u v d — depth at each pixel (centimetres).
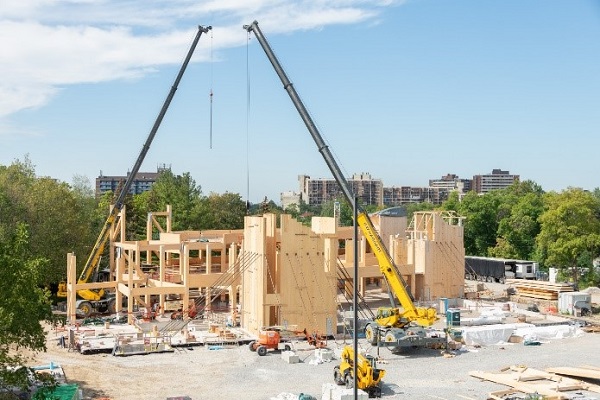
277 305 5112
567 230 7700
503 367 4203
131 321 5625
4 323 2423
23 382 2636
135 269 6844
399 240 7112
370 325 4731
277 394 3584
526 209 11800
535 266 9325
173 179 11912
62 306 6588
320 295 5206
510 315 6209
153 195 11412
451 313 5609
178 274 6719
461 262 7294
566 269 8881
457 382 3834
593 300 7275
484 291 7875
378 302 6969
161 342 4644
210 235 7419
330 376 3975
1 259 2597
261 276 5094
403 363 4344
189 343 4806
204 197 12281
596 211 8806
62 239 7388
